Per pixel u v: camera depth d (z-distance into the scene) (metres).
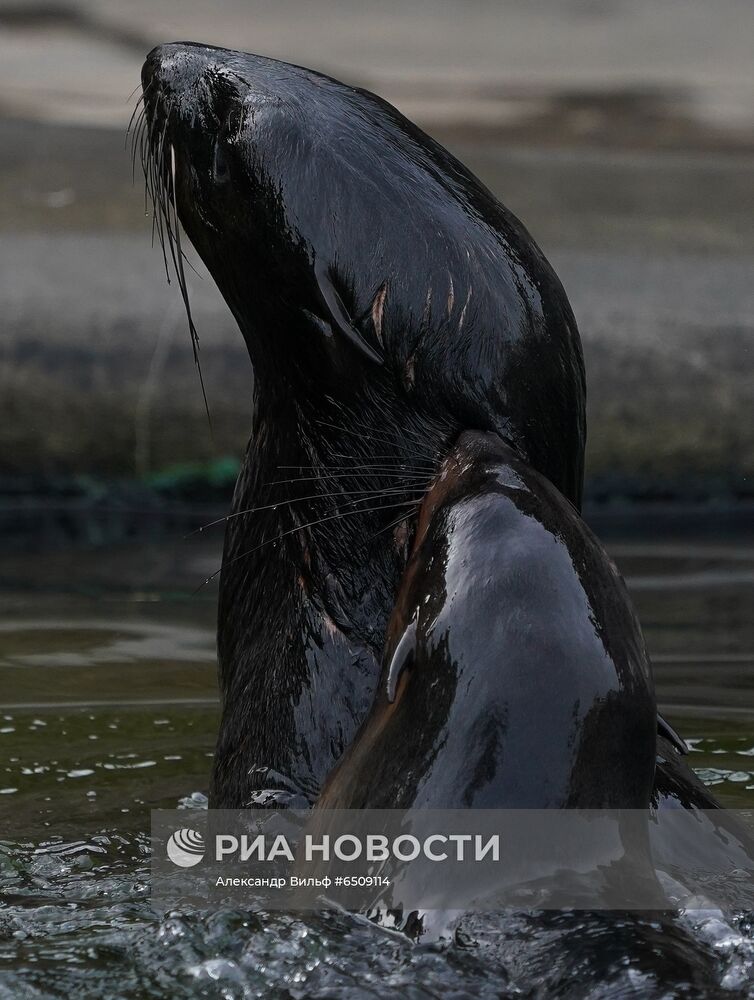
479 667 10.84
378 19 67.12
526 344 13.18
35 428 36.19
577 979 9.10
